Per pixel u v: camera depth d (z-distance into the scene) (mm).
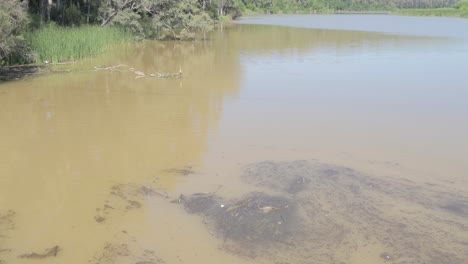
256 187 7840
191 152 9672
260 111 13047
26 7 20688
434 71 19656
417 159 9250
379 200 7332
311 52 26500
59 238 6363
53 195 7672
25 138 10562
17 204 7352
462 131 11188
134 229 6570
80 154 9570
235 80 17719
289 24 56312
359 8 126125
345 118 12336
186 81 17625
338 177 8203
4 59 19359
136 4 32469
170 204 7328
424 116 12523
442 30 44969
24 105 13594
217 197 7461
